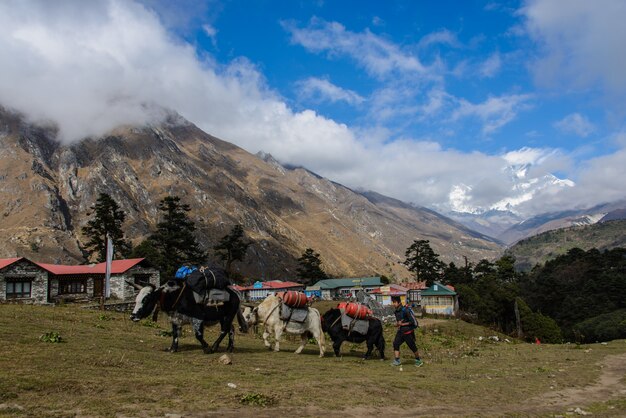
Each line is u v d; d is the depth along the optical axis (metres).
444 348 26.25
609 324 79.19
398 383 11.84
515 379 14.69
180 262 73.25
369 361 16.95
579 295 106.00
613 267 121.81
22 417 6.71
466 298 91.12
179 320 14.48
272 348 17.95
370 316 17.77
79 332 16.31
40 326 16.56
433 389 11.66
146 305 14.26
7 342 12.58
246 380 10.61
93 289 54.81
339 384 10.95
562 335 82.12
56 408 7.26
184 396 8.63
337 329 17.52
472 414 9.60
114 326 20.11
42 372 9.31
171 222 73.19
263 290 102.44
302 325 17.19
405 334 16.25
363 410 9.09
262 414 8.07
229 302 15.21
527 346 30.58
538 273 149.62
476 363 18.66
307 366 13.93
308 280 124.12
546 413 10.41
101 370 10.18
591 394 13.08
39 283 48.12
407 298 92.94
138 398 8.18
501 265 122.06
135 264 57.09
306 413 8.45
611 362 19.92
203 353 14.47
